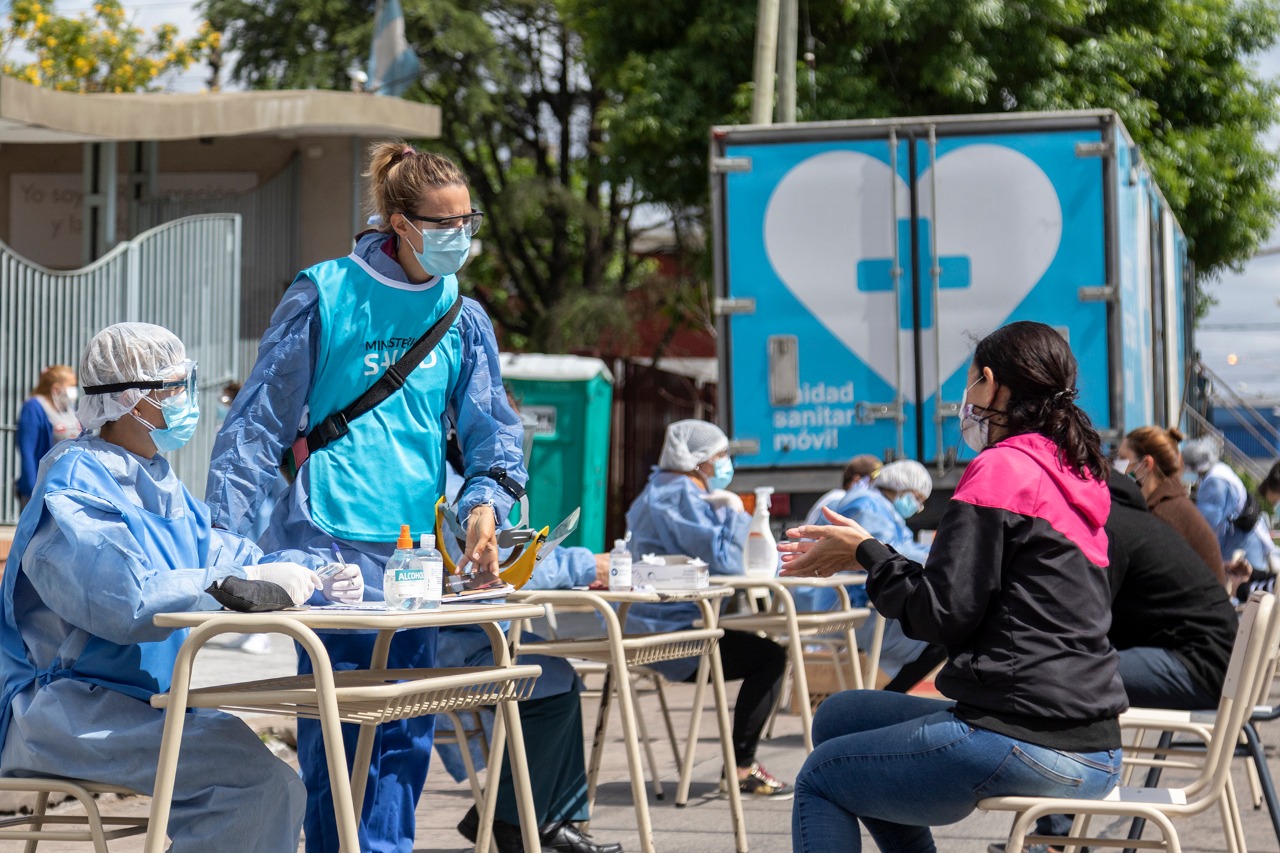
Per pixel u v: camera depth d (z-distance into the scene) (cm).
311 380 517
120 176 2050
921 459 1273
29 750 436
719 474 898
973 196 1275
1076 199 1265
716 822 788
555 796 679
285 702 401
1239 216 2934
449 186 512
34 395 1352
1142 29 2728
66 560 418
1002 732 422
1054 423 446
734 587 738
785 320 1293
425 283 530
